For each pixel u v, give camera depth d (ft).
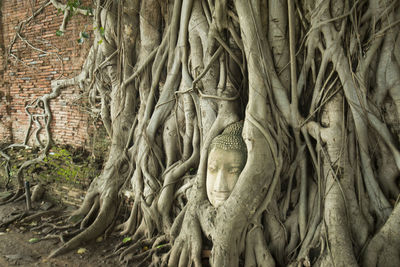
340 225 10.89
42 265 13.48
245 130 11.73
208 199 13.16
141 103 16.90
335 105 11.52
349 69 11.19
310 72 12.37
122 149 17.56
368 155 11.42
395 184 11.43
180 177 15.06
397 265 10.18
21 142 26.32
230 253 11.66
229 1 12.84
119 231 16.47
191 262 12.44
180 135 15.66
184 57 14.80
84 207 17.40
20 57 25.36
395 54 11.04
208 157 12.77
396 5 11.02
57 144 23.49
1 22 25.94
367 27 11.41
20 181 21.85
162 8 16.46
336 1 11.35
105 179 17.20
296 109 12.10
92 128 20.95
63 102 22.88
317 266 10.96
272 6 12.34
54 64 23.22
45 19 23.38
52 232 16.40
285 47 12.40
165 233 14.48
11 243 15.35
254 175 11.39
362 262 10.66
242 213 11.51
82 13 20.06
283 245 12.28
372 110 11.28
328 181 11.44
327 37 11.42
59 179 20.26
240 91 13.92
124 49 17.28
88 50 20.77
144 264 13.52
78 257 14.23
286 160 12.58
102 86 19.24
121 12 16.75
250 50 11.76
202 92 14.06
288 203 12.67
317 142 11.80
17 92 26.03
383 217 11.10
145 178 15.64
